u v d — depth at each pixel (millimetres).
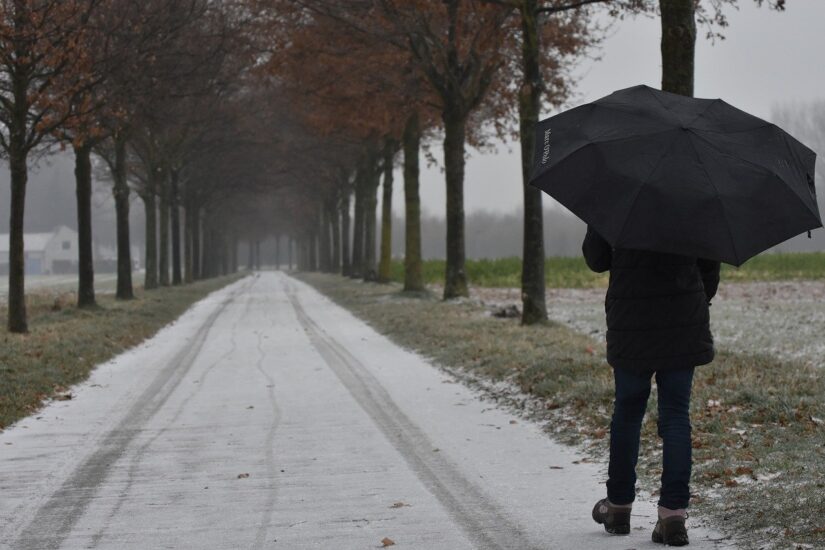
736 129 8492
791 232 7883
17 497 11422
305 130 79438
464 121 47500
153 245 75750
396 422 16531
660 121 8375
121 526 9945
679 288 8430
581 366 20203
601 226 7938
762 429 13250
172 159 77750
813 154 8875
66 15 31141
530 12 31891
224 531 9641
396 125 55406
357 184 90625
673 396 8578
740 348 24031
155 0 37656
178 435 15688
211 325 42938
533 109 32250
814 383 16328
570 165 8367
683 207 7789
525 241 32938
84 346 28875
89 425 16875
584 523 9570
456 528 9516
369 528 9617
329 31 45000
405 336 33344
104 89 36781
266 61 48969
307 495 11211
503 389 19953
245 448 14398
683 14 19969
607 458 12922
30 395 19750
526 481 11711
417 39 44594
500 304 47406
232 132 75938
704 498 10102
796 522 8688
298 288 92938
